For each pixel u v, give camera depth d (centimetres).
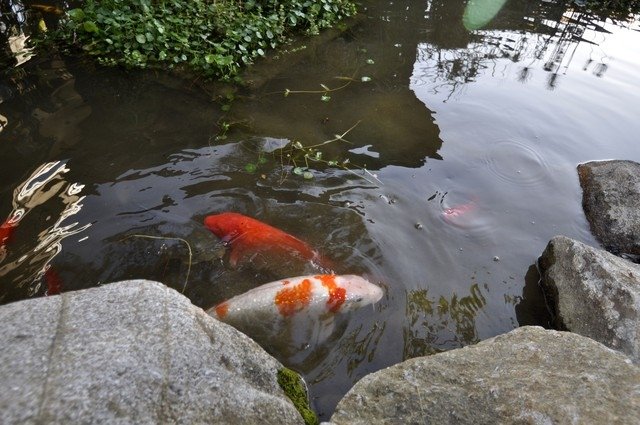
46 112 189
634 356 112
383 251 145
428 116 221
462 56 283
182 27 236
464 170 187
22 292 121
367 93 232
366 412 89
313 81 236
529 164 196
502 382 90
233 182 164
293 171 172
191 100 206
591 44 316
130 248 136
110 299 84
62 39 234
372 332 120
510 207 172
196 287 128
